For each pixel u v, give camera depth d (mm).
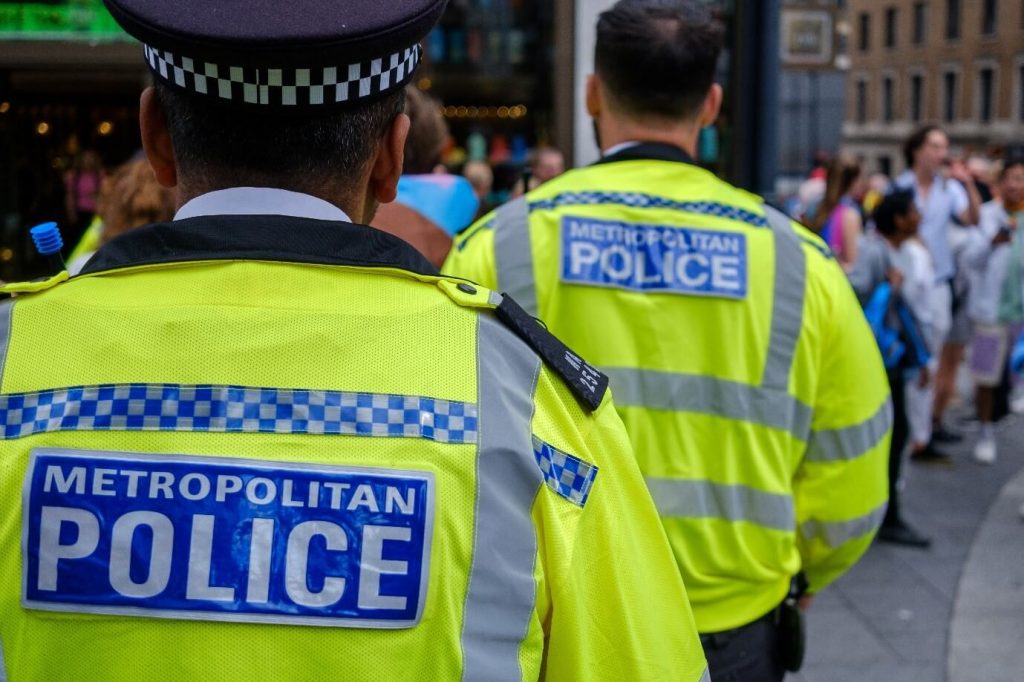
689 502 2068
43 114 6875
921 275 6609
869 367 2195
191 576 1031
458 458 1099
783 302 2131
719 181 2260
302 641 1031
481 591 1094
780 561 2125
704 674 1312
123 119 7051
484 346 1172
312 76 1107
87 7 6133
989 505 6621
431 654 1060
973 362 7543
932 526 6250
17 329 1131
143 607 1027
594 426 1235
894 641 4730
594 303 2127
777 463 2119
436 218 2986
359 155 1181
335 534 1049
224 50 1069
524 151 6719
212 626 1027
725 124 6461
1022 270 7340
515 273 2166
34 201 6949
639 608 1233
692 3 2262
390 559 1054
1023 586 5340
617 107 2254
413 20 1129
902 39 47531
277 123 1131
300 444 1068
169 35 1071
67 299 1140
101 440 1063
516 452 1128
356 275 1158
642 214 2162
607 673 1214
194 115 1141
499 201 6703
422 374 1123
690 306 2109
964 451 7887
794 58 6594
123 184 3105
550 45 6570
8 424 1086
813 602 5176
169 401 1073
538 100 6691
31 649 1041
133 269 1145
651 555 1274
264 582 1034
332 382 1093
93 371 1092
